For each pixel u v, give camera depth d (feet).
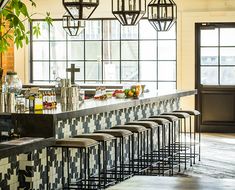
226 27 41.83
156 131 32.76
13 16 15.29
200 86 42.29
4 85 19.99
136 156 29.45
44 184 20.07
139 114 30.37
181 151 33.24
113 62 44.27
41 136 18.62
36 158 19.35
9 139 17.03
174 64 43.21
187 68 42.11
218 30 42.01
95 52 44.45
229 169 28.43
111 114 26.58
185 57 42.14
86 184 22.35
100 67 44.45
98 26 44.24
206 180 11.70
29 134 18.72
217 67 42.19
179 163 28.12
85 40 44.55
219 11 41.39
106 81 44.42
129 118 28.94
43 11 44.24
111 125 26.63
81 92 25.38
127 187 10.97
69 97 23.00
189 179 11.80
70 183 22.29
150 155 28.55
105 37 44.21
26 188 19.04
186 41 42.06
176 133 36.11
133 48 43.91
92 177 22.61
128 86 30.48
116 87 37.91
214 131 42.14
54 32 44.86
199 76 42.42
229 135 40.81
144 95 30.27
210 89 42.06
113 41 44.19
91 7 20.83
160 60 43.39
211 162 30.48
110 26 44.11
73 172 22.58
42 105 20.22
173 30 43.09
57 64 45.01
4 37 17.74
